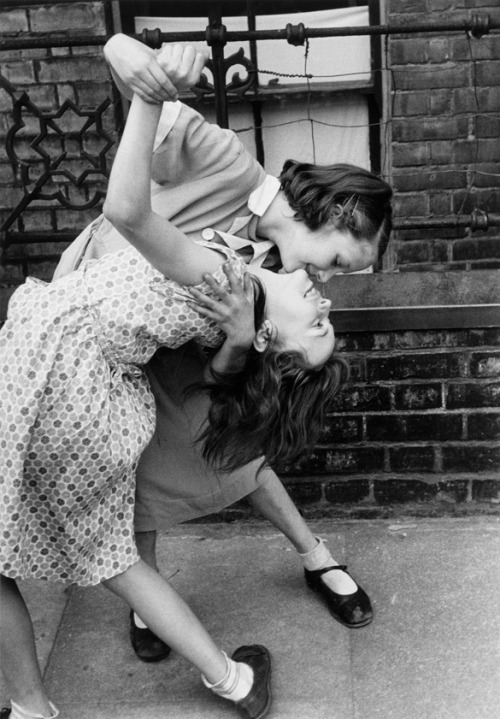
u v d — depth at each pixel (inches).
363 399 105.0
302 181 73.1
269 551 105.1
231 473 82.9
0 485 69.1
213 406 74.4
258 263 75.5
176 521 86.3
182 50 61.5
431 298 107.7
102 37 102.3
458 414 105.2
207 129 72.1
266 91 125.8
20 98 110.7
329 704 80.9
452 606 93.0
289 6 124.0
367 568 100.2
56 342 66.9
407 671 84.4
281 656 87.5
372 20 122.4
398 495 108.2
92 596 99.0
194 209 73.7
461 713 78.6
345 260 73.9
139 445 72.6
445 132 118.9
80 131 115.1
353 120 126.9
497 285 107.6
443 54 116.0
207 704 82.4
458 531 106.0
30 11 114.7
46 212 120.8
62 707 82.7
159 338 68.9
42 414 67.4
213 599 96.9
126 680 86.3
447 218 122.1
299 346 70.9
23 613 75.6
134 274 68.4
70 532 72.8
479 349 103.0
